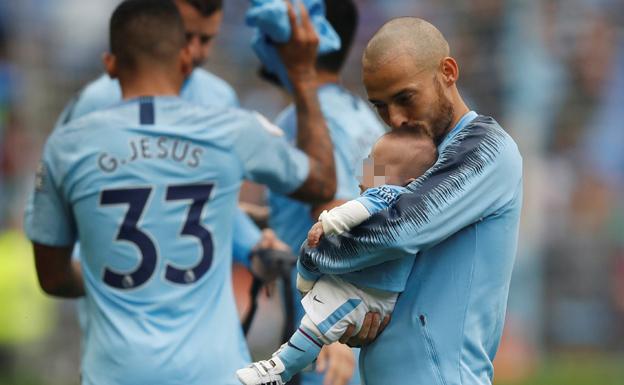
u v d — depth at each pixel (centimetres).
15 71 4622
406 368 1327
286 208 1972
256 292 1850
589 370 3969
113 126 1656
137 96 1684
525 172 4206
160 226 1642
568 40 4431
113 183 1645
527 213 4169
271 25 1784
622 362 4119
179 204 1650
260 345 3925
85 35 4869
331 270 1289
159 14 1689
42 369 3919
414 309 1324
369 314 1320
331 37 1906
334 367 1756
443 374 1312
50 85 4769
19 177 4397
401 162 1298
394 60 1295
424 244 1273
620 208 4347
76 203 1662
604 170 4384
